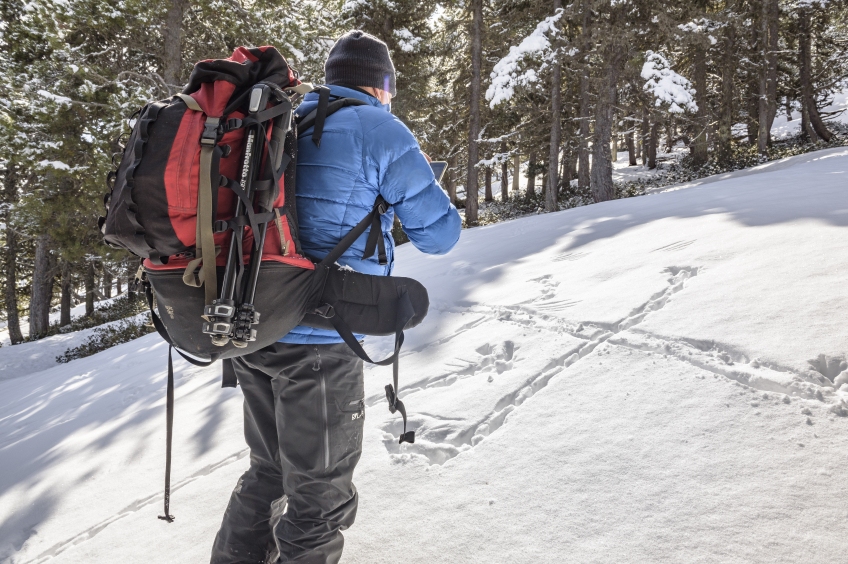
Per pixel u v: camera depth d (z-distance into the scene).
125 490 2.68
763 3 20.52
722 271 3.59
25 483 3.16
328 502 1.49
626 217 6.82
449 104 22.56
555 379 2.71
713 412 2.15
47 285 19.50
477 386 2.80
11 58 12.05
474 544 1.75
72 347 14.79
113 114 11.02
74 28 11.49
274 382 1.51
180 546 2.10
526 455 2.16
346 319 1.43
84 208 12.66
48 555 2.29
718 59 20.72
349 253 1.48
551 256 5.39
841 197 5.11
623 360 2.73
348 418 1.51
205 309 1.23
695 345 2.68
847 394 2.07
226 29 13.07
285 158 1.35
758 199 6.00
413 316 1.47
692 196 7.82
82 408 4.98
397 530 1.88
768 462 1.82
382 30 18.27
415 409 2.70
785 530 1.54
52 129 11.49
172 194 1.19
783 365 2.31
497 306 4.04
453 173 23.92
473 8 18.91
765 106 20.38
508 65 16.38
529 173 23.19
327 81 1.66
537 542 1.70
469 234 10.37
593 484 1.91
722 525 1.61
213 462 2.71
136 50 13.23
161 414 3.70
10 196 17.00
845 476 1.68
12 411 6.45
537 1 17.70
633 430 2.16
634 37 15.40
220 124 1.25
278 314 1.33
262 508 1.68
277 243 1.33
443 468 2.18
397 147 1.47
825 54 26.92
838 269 3.11
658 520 1.68
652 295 3.46
